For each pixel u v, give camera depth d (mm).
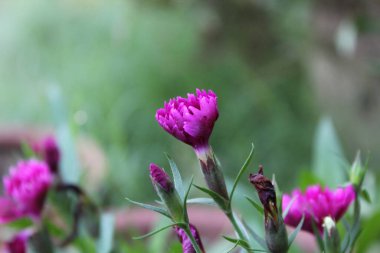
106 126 1537
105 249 573
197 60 1737
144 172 1423
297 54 1587
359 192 462
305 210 457
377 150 1200
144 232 762
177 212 416
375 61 1120
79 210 574
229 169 1517
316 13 1253
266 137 1581
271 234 416
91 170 909
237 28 1551
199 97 425
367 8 1115
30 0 2158
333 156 628
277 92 1656
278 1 1419
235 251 583
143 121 1613
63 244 577
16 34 2094
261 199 414
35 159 604
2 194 959
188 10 1539
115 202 933
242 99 1656
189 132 421
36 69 1999
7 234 667
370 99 1181
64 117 672
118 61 1825
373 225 572
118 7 1918
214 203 430
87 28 2029
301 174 591
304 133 1561
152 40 1846
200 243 431
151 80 1765
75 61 1943
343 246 447
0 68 2045
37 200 549
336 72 1222
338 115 1238
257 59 1628
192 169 1325
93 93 1727
